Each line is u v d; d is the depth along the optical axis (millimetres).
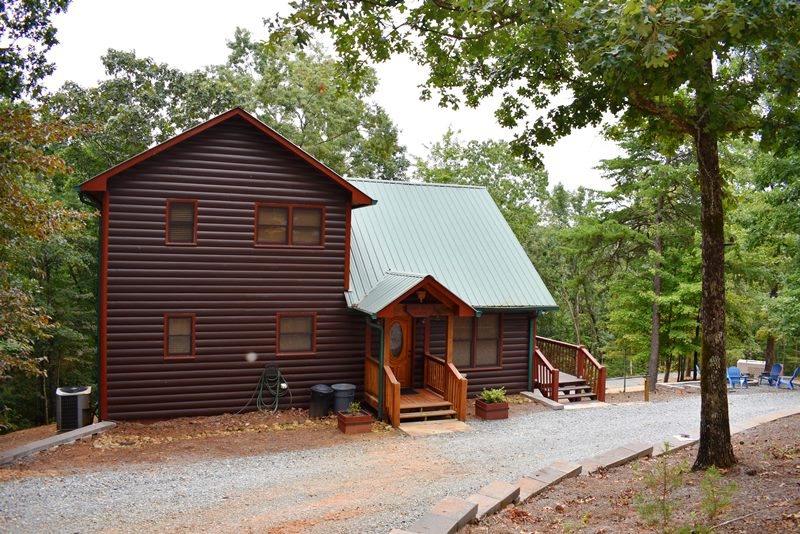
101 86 26031
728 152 22750
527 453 12766
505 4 7746
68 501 9461
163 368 15297
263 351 16266
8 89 15508
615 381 29797
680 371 31062
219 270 15766
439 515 7293
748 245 19656
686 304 26203
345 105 31922
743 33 7168
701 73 8094
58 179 25688
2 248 13477
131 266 14977
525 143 10586
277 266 16344
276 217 16375
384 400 15758
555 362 22031
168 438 13836
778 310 21766
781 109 8562
